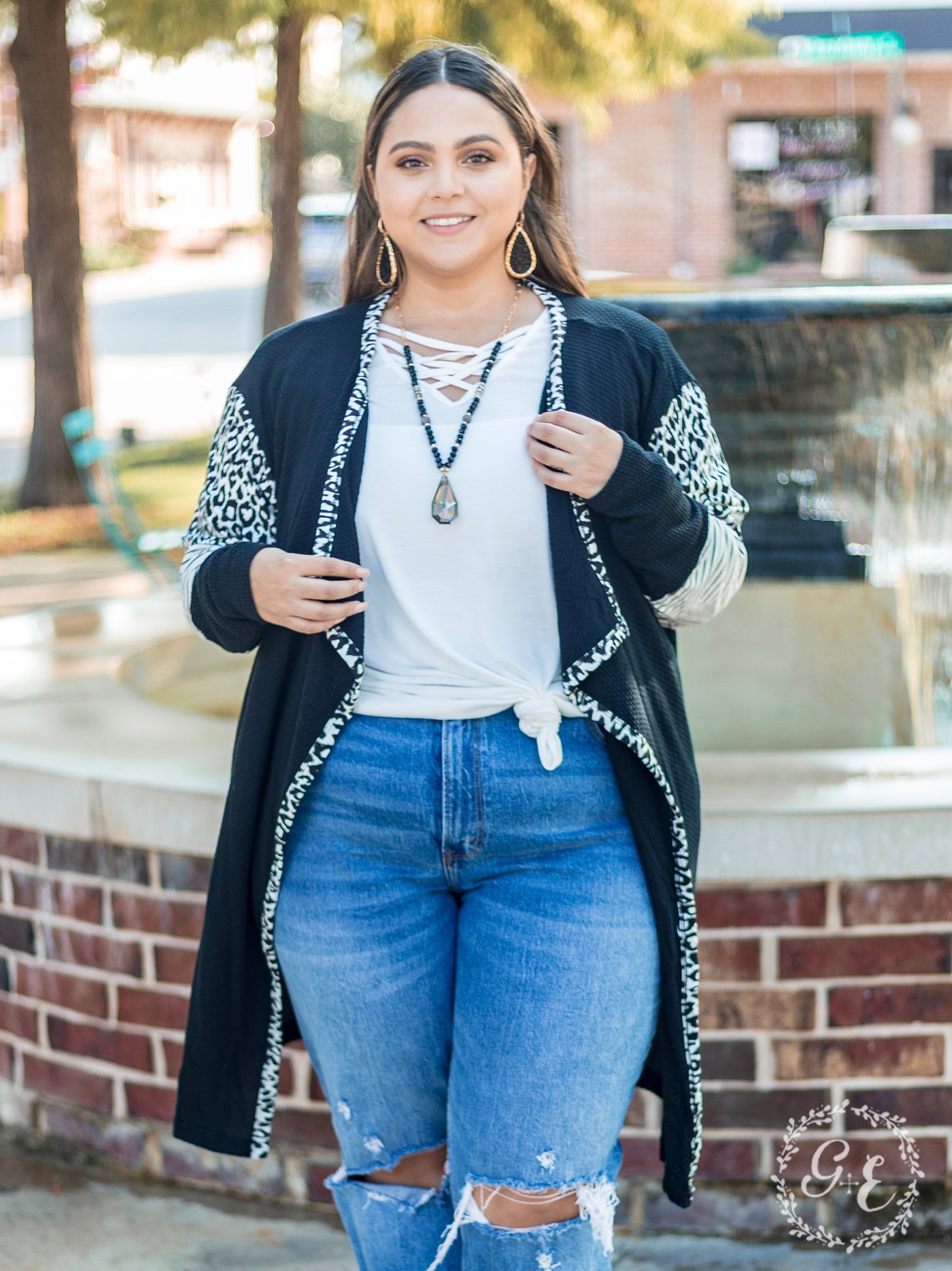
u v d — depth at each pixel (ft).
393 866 6.07
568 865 6.01
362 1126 6.35
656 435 6.28
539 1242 5.86
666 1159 6.48
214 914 6.53
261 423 6.42
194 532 6.58
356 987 6.08
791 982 8.11
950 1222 8.36
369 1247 6.53
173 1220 8.79
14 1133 9.69
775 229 76.38
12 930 9.43
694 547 6.06
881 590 12.09
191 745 9.41
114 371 55.57
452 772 5.90
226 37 35.70
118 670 11.78
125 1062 9.13
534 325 6.25
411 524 5.98
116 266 115.14
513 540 5.95
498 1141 5.78
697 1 36.17
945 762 8.74
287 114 35.73
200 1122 6.88
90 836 8.87
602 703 5.93
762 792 8.20
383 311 6.46
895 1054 8.21
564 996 5.80
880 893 8.03
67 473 34.45
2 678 11.43
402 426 6.09
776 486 12.02
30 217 34.37
